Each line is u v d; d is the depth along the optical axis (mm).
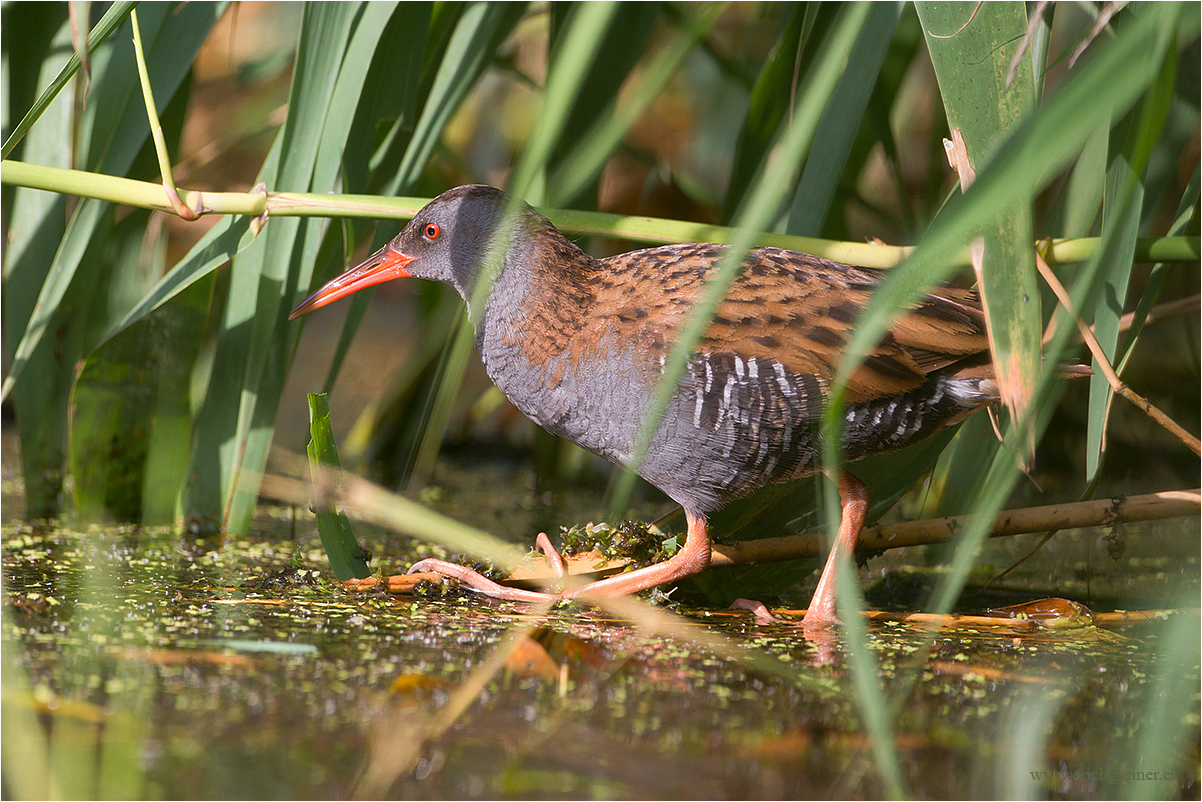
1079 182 5266
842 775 5129
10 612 5215
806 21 5270
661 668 5188
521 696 5164
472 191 5285
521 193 4070
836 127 5262
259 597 5246
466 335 5145
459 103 5301
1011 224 5156
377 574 5277
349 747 5133
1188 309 5301
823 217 5266
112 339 5297
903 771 5129
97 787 5113
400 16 5285
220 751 5129
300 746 5133
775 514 5293
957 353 5242
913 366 5238
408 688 5164
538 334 5262
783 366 5234
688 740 5141
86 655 5180
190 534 5324
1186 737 5152
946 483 5297
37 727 5137
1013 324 5156
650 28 5340
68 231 5301
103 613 5219
